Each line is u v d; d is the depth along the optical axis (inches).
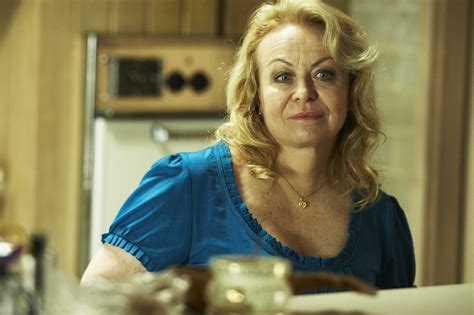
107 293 52.1
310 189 84.4
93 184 153.4
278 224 82.6
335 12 83.9
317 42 81.7
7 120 164.7
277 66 81.2
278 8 83.1
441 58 163.6
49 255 54.6
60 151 155.6
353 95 86.4
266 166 83.2
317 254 83.0
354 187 86.7
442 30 163.2
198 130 159.0
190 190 81.1
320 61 81.4
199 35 166.2
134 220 79.6
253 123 84.4
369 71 86.0
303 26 82.4
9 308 50.6
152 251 79.1
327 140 83.1
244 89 84.4
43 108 155.6
